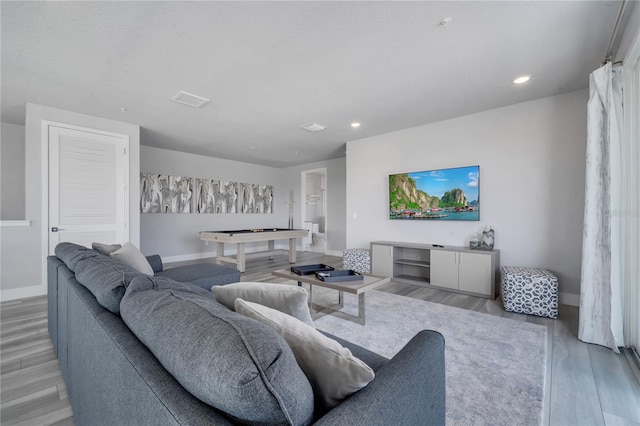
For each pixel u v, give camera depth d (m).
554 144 3.33
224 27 2.08
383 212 4.88
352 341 2.32
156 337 0.70
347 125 4.39
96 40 2.23
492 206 3.74
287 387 0.55
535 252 3.45
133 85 3.01
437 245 4.14
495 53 2.43
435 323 2.70
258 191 7.90
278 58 2.50
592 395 1.67
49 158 3.63
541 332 2.51
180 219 6.37
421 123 4.29
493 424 1.43
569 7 1.88
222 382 0.52
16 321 2.77
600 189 2.32
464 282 3.66
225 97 3.31
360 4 1.86
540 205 3.42
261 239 5.34
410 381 0.82
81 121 3.86
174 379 0.64
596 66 2.64
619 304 2.22
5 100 3.42
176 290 1.03
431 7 1.89
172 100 3.40
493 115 3.73
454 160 4.06
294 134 4.88
